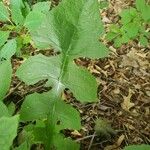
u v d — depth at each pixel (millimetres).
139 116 1143
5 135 168
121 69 1336
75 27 297
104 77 1282
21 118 310
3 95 280
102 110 1099
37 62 315
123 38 751
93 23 294
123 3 1644
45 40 306
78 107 1064
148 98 1242
